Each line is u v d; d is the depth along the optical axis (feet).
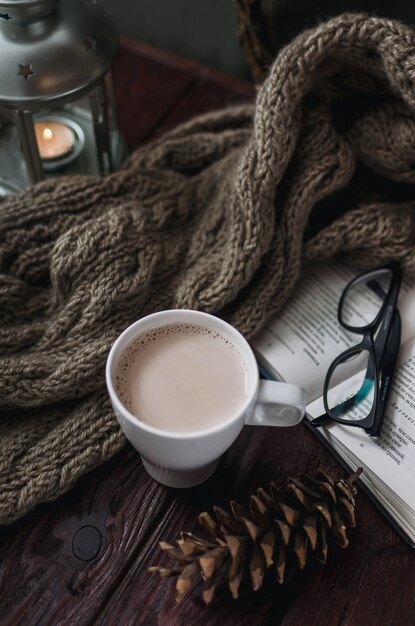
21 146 2.07
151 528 1.73
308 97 2.17
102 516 1.74
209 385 1.61
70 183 2.06
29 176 2.15
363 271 2.18
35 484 1.69
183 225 2.17
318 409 1.87
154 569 1.49
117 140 2.42
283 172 2.01
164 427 1.54
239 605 1.62
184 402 1.58
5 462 1.73
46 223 2.01
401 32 1.89
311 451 1.85
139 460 1.83
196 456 1.56
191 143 2.28
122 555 1.69
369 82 2.10
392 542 1.71
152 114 2.62
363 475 1.78
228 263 1.95
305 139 2.10
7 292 1.92
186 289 1.95
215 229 2.09
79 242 1.91
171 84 2.71
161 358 1.65
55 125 2.30
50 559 1.68
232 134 2.29
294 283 2.07
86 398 1.85
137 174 2.15
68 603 1.62
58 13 1.89
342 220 2.08
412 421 1.82
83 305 1.88
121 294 1.88
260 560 1.50
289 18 2.55
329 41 1.95
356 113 2.20
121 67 2.75
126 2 2.83
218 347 1.67
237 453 1.85
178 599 1.44
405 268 2.08
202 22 2.75
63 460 1.73
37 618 1.60
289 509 1.54
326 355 1.97
